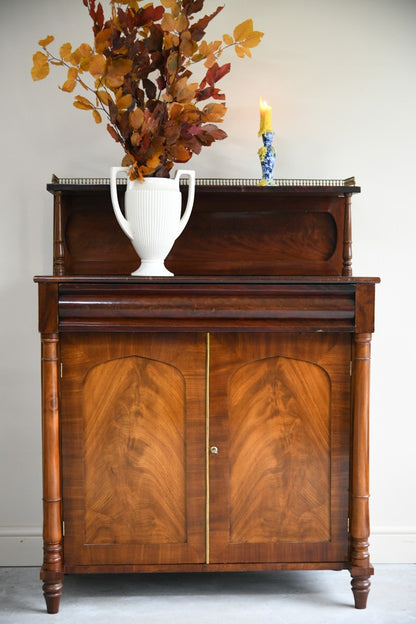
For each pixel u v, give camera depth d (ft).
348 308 6.54
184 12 6.95
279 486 6.71
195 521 6.68
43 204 8.06
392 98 8.17
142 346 6.56
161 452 6.64
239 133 8.14
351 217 7.81
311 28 8.11
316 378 6.69
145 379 6.60
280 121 8.15
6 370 8.13
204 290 6.42
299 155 8.18
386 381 8.25
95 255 7.72
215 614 6.77
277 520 6.72
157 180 6.81
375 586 7.49
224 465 6.65
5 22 7.91
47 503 6.56
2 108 7.97
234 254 7.82
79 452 6.61
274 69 8.11
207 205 7.68
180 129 6.83
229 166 8.16
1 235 8.06
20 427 8.16
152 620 6.64
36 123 8.00
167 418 6.63
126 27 6.78
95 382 6.59
